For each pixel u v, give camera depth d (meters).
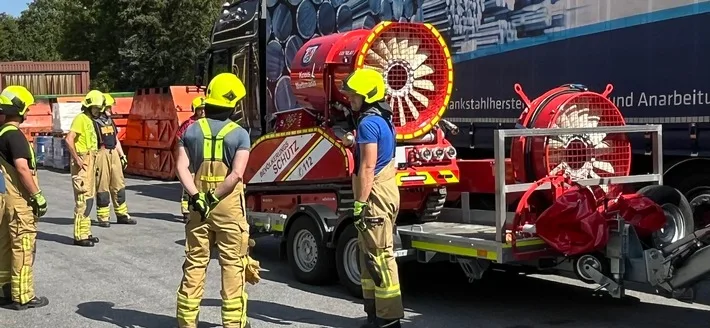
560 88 7.04
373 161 5.86
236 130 5.96
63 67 37.09
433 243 6.86
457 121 9.98
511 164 6.88
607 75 8.09
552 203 6.44
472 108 9.73
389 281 6.09
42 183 20.30
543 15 8.73
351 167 7.40
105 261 9.44
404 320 6.72
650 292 7.76
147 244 10.62
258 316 6.87
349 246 7.44
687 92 7.36
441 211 8.15
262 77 12.38
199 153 5.90
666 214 6.88
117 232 11.70
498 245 6.15
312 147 7.98
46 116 29.23
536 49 8.84
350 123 7.66
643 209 6.25
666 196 6.80
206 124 5.95
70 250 10.18
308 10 11.42
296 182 8.30
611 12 8.02
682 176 7.86
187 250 6.08
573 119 6.80
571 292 7.76
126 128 23.09
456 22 9.83
